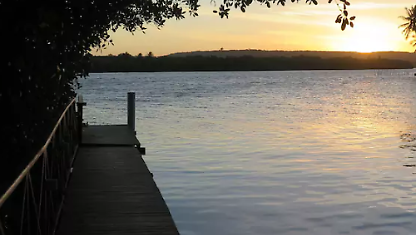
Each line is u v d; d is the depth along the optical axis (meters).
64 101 5.63
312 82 83.19
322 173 10.76
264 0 5.59
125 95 44.97
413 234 6.84
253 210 7.93
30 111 3.92
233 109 29.95
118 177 7.00
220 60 142.25
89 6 4.65
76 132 9.54
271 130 19.11
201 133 18.05
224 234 6.80
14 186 2.38
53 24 3.98
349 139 16.52
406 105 33.34
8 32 3.68
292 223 7.29
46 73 4.21
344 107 31.67
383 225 7.22
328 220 7.44
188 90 55.94
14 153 3.71
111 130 12.24
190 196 8.75
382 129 19.62
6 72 3.71
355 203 8.33
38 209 3.58
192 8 7.27
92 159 8.47
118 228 4.69
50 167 4.48
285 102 36.44
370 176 10.46
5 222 3.23
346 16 4.51
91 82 85.50
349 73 155.50
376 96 43.78
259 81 89.38
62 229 4.65
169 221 4.93
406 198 8.67
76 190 6.20
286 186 9.52
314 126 20.75
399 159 12.60
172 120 23.16
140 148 10.16
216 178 10.20
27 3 3.68
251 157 12.79
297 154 13.30
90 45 6.37
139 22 7.38
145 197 5.86
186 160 12.32
